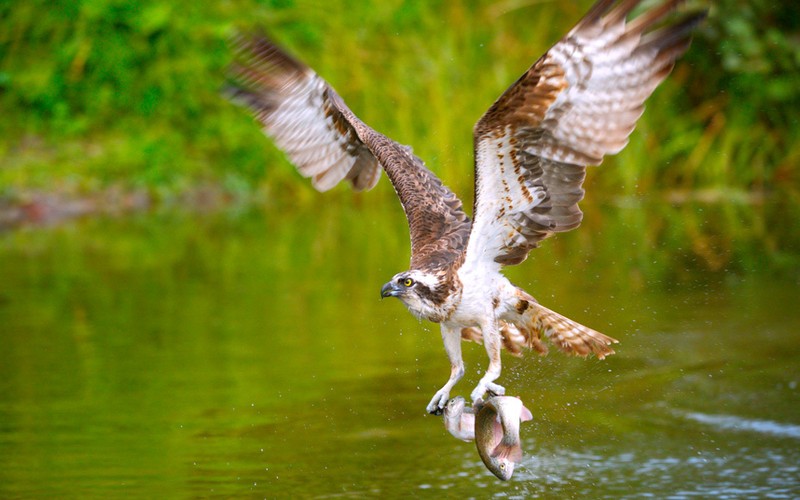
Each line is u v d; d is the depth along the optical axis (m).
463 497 9.16
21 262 17.08
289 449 10.00
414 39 22.59
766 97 21.31
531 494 9.17
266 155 21.94
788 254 16.03
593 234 17.95
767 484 9.30
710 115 21.61
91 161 21.36
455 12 22.69
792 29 21.45
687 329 12.84
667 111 21.66
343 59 22.38
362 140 9.83
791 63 21.16
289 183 21.89
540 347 8.96
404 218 20.34
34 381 11.63
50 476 9.38
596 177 21.20
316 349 12.69
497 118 7.72
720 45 21.31
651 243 17.08
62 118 21.89
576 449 10.09
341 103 9.91
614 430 10.46
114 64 22.23
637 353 12.23
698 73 21.69
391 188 21.86
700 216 19.00
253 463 9.71
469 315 8.61
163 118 22.19
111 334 13.23
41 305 14.50
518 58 22.16
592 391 11.41
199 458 9.77
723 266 15.51
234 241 18.55
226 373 11.88
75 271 16.42
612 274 15.28
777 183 21.17
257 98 9.78
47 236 19.08
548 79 7.58
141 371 11.91
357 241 18.31
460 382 11.70
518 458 7.70
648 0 8.27
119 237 18.94
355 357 12.40
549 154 7.94
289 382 11.60
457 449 10.08
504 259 8.55
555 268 15.73
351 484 9.33
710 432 10.34
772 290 14.21
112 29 22.39
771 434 10.26
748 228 17.89
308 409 10.88
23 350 12.64
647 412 10.82
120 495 9.03
